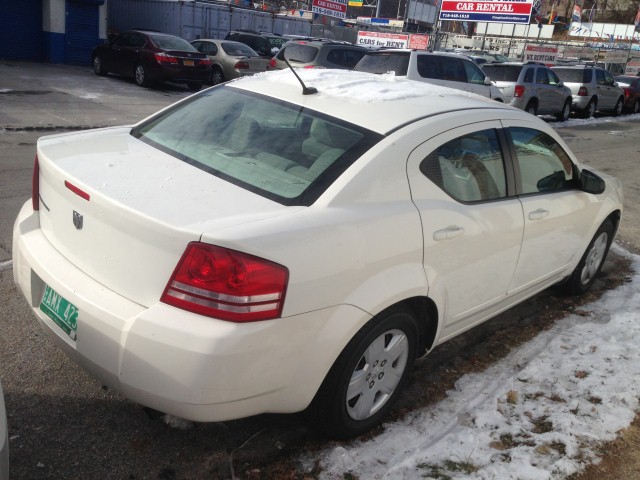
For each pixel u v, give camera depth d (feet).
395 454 9.22
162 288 7.50
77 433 9.20
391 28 137.28
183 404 7.34
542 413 10.48
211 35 88.99
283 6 165.37
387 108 10.38
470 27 168.14
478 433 9.77
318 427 9.14
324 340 8.09
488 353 12.76
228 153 9.72
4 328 11.99
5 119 33.30
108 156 9.61
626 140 51.49
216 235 7.29
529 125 12.46
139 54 54.13
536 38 151.12
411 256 9.19
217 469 8.76
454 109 10.91
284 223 7.80
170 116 11.48
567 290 15.69
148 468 8.68
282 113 10.46
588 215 14.37
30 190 21.01
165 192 8.30
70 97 43.55
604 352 12.65
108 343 7.62
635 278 17.74
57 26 65.92
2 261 15.02
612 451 9.67
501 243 11.16
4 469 6.20
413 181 9.46
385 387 9.68
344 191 8.61
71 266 8.59
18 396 9.93
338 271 8.10
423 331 10.39
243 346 7.27
